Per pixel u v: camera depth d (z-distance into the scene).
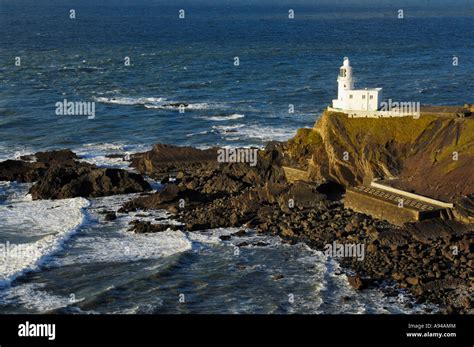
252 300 71.19
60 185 102.50
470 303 68.31
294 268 77.56
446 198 88.25
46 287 73.88
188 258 80.44
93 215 94.06
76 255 81.38
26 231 88.50
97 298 71.31
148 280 75.00
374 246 80.25
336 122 103.12
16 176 109.12
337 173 99.81
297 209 92.69
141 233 87.75
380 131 100.50
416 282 72.00
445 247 79.00
